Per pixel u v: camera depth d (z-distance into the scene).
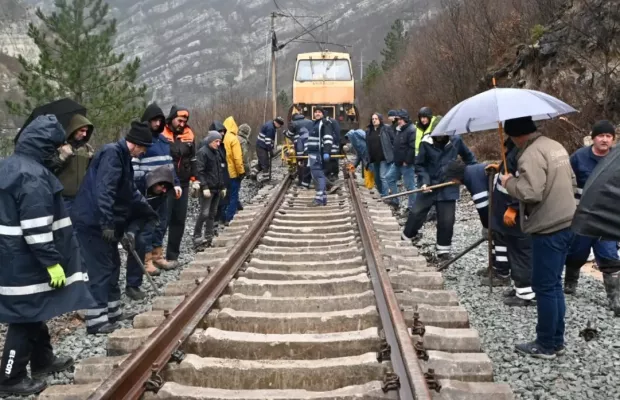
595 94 14.11
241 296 5.36
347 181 14.41
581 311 6.09
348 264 6.66
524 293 6.32
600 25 14.52
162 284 7.52
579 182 6.50
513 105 4.98
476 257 8.48
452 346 4.43
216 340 4.37
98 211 5.79
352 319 4.81
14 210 4.40
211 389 3.75
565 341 5.30
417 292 5.50
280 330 4.81
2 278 4.43
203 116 34.09
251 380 3.97
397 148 11.51
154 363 3.85
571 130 13.72
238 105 33.81
